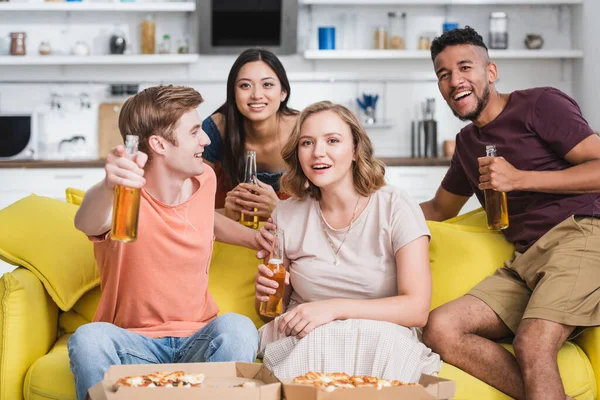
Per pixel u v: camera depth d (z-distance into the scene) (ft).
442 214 9.39
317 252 7.33
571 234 7.68
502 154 8.32
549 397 6.66
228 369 5.45
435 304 7.89
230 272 8.06
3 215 7.89
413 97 18.95
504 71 18.97
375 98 18.53
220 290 7.95
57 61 17.63
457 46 8.34
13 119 17.10
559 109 8.10
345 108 7.18
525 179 7.62
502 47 18.37
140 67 18.58
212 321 6.60
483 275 7.98
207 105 18.79
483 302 7.55
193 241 6.84
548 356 6.85
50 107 18.47
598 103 17.71
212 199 7.18
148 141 6.62
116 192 5.37
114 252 6.55
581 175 7.72
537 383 6.72
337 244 7.30
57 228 7.87
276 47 18.85
